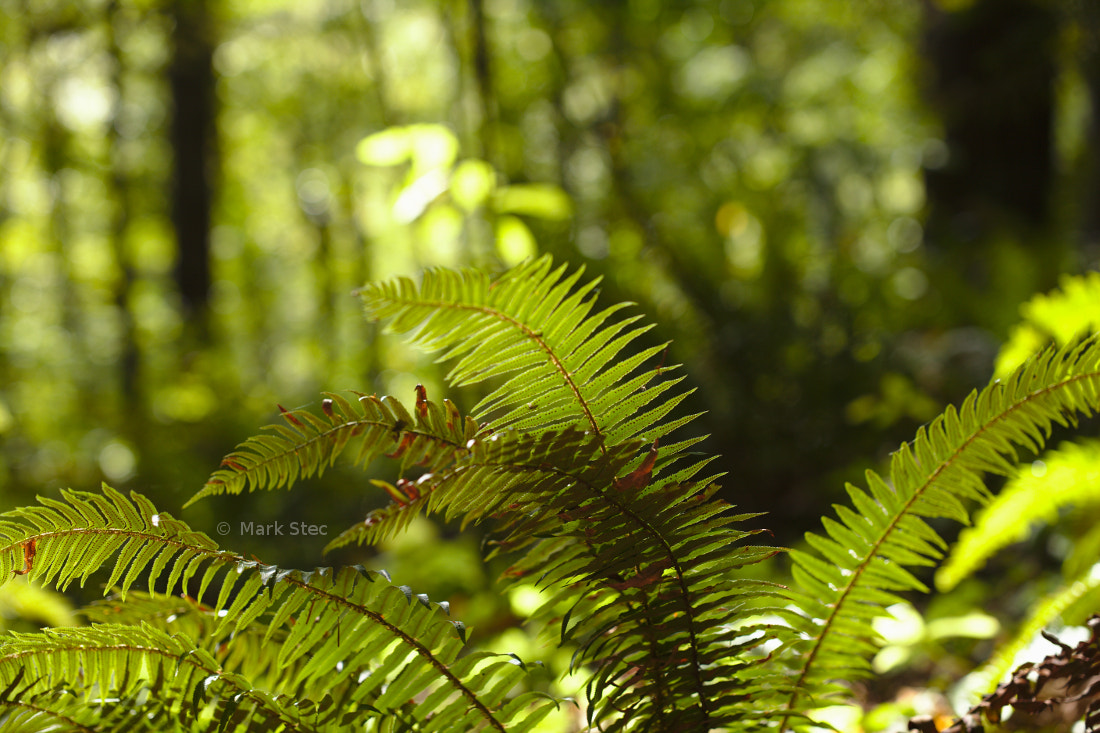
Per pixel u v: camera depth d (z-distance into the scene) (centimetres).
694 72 923
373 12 649
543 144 667
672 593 106
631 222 559
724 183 676
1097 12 536
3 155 688
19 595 158
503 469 99
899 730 162
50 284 830
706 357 448
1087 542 202
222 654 114
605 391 125
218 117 861
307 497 370
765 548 107
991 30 602
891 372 449
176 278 809
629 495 101
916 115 754
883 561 117
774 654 117
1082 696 110
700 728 112
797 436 419
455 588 302
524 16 667
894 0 763
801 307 490
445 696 104
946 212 657
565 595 112
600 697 109
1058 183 725
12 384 609
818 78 1022
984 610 264
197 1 676
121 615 114
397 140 193
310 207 911
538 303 101
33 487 420
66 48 668
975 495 116
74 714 99
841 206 995
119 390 657
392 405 98
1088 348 113
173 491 376
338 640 100
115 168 760
